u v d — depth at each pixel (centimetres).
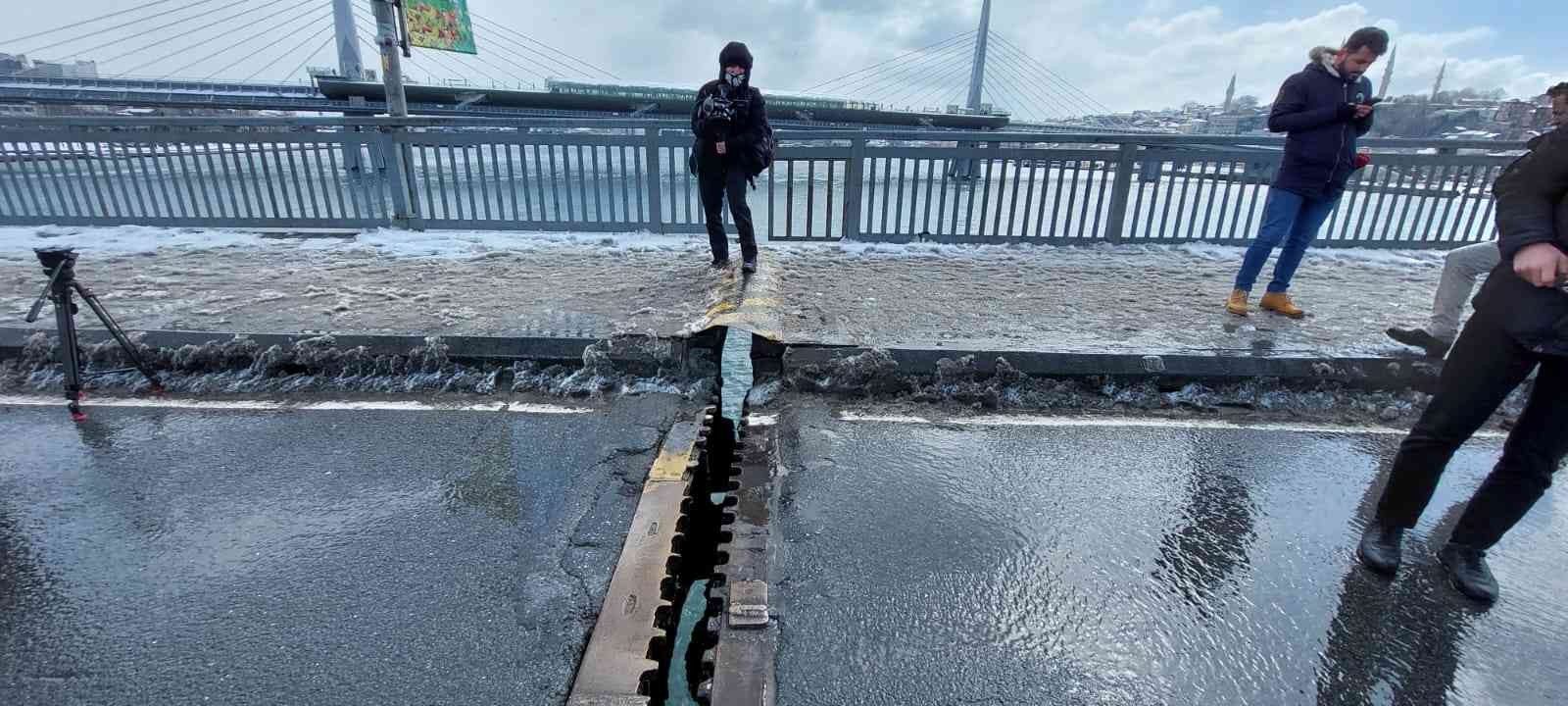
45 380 407
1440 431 233
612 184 756
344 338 424
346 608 224
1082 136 731
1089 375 413
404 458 323
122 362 418
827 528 271
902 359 412
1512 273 216
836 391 409
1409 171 748
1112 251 735
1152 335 450
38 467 312
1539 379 224
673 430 352
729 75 536
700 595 256
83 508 280
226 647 208
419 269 609
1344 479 318
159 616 221
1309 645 215
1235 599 235
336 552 253
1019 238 761
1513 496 230
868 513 282
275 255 657
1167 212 761
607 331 436
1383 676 204
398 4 821
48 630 214
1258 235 491
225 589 233
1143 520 282
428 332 435
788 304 514
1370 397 408
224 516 276
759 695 192
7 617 219
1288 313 502
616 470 313
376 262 634
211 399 390
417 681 196
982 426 369
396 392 402
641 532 265
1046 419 379
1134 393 410
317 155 749
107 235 729
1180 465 329
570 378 411
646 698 190
